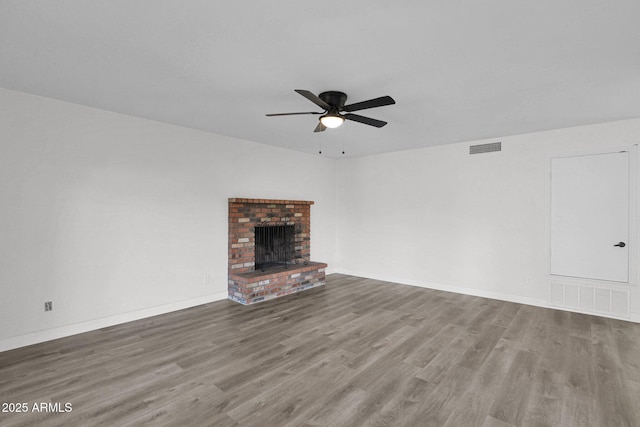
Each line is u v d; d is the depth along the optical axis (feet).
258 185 16.60
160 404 6.84
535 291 14.29
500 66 7.81
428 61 7.57
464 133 14.46
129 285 12.03
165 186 13.03
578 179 13.32
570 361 8.86
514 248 14.84
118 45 6.93
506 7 5.53
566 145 13.55
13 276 9.61
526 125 13.12
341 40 6.68
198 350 9.51
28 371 8.22
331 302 14.64
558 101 10.27
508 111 11.27
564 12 5.66
